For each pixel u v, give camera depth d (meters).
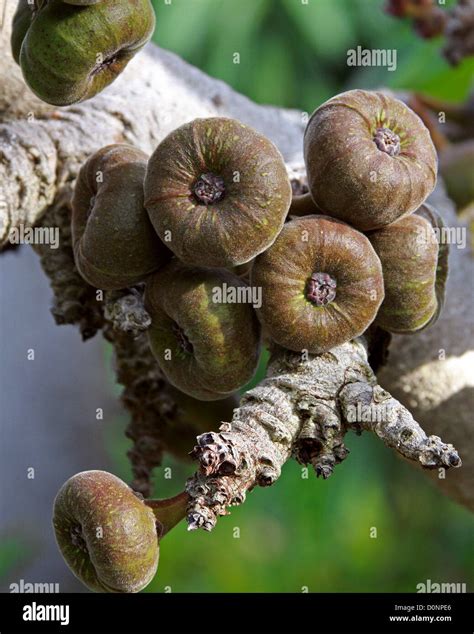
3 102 0.73
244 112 0.82
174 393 0.73
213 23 1.22
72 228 0.69
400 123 0.67
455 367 0.81
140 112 0.77
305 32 1.24
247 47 1.23
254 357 0.67
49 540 1.44
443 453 0.63
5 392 1.45
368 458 1.29
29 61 0.66
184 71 0.81
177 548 1.26
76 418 1.48
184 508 0.65
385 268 0.67
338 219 0.66
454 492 0.83
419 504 1.36
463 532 1.36
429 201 0.85
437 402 0.81
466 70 1.05
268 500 1.26
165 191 0.65
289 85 1.25
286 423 0.65
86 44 0.65
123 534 0.63
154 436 0.74
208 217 0.65
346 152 0.65
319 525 1.25
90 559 0.64
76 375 1.49
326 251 0.65
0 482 1.44
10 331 1.45
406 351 0.81
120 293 0.68
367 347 0.69
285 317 0.65
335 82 1.27
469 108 0.91
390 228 0.67
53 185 0.73
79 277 0.73
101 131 0.75
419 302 0.68
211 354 0.66
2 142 0.72
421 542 1.34
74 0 0.65
